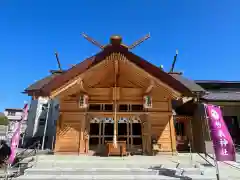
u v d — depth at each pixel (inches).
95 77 486.9
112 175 303.3
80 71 437.4
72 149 472.7
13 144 326.0
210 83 833.5
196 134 649.0
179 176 297.4
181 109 727.1
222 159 277.7
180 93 448.1
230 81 836.0
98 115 503.8
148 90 494.6
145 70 444.8
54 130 1259.2
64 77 434.0
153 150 466.9
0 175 305.1
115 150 443.8
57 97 489.4
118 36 429.4
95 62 439.8
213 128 292.4
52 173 304.0
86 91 506.0
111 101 516.4
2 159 355.6
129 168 322.0
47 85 430.3
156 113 505.0
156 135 490.3
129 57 439.5
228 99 711.7
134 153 487.8
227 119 726.5
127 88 527.8
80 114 497.4
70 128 488.1
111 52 435.5
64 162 341.1
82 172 307.7
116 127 490.0
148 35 454.3
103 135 509.7
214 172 337.7
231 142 284.2
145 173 311.3
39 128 1317.7
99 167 335.0
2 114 1562.5
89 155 464.4
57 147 472.4
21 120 364.8
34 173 303.6
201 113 626.5
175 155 468.4
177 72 638.5
